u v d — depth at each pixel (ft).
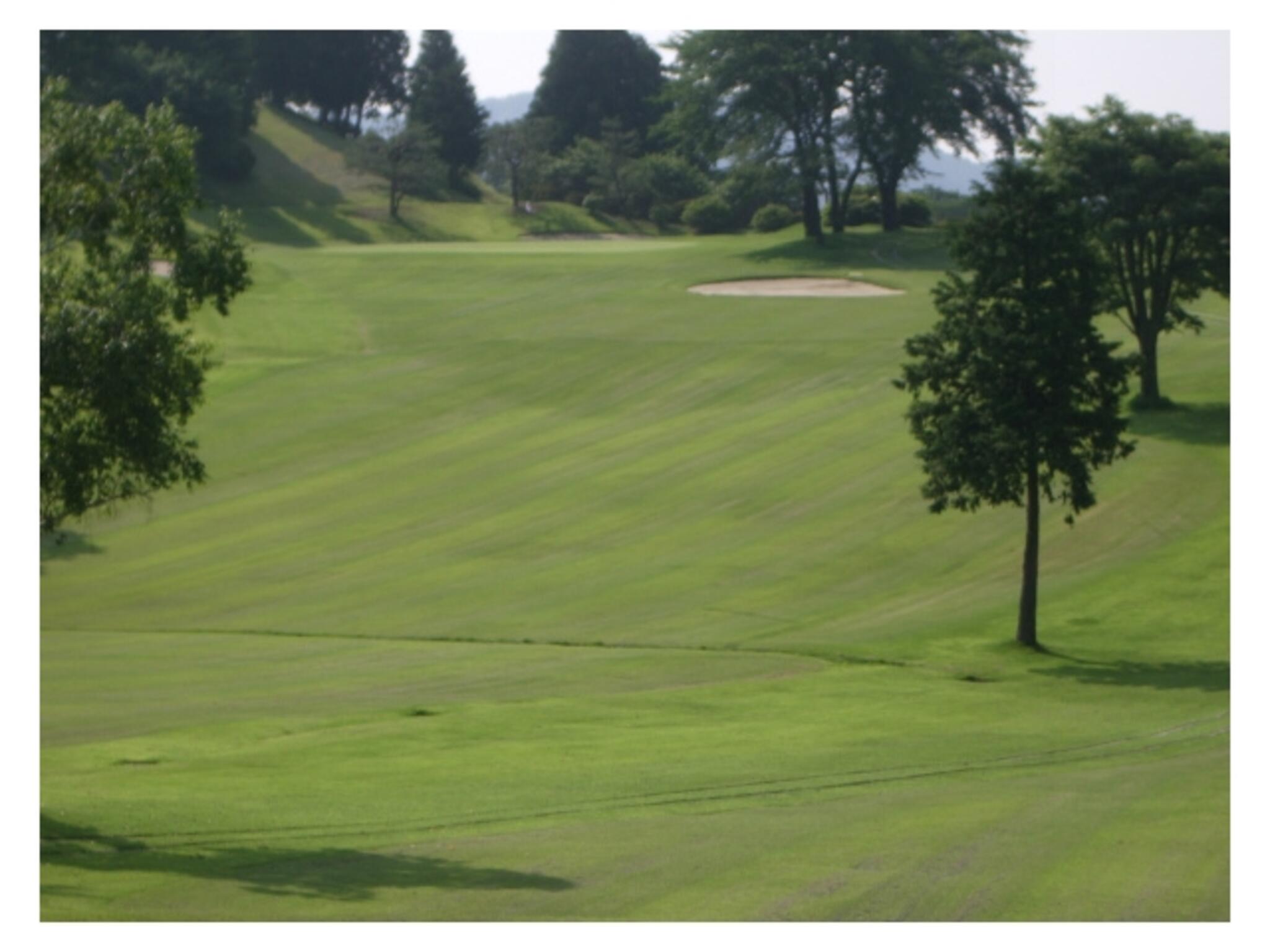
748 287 451.12
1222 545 244.22
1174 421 312.91
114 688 165.99
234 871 83.20
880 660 188.24
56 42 546.26
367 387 353.31
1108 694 169.58
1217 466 283.18
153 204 112.06
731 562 243.81
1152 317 323.57
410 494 287.28
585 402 342.44
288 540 263.49
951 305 200.64
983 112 567.18
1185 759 130.00
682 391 345.31
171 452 113.50
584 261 500.33
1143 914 72.33
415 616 216.74
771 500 274.36
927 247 516.32
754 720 151.12
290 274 471.21
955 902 74.23
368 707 155.74
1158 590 225.15
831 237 535.60
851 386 341.21
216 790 111.86
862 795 111.14
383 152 650.84
